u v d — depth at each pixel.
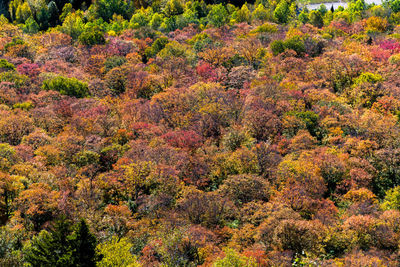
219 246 44.44
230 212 49.53
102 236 43.56
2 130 68.06
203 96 81.12
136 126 72.00
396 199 49.31
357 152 60.41
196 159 61.06
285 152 63.25
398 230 44.03
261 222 47.31
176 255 40.53
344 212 50.00
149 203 51.50
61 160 61.88
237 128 70.56
